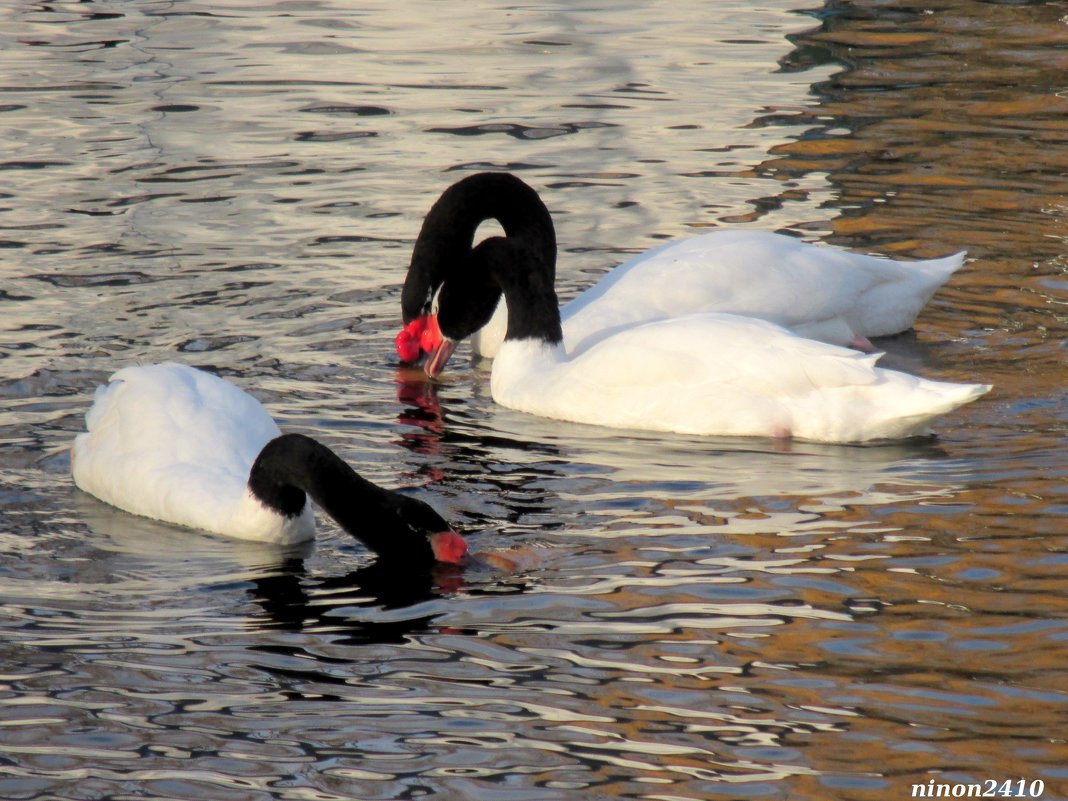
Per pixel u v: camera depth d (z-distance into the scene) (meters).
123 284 16.50
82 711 8.84
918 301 15.62
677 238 17.86
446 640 9.62
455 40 26.64
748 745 8.41
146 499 11.68
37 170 20.02
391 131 21.94
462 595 10.24
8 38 26.27
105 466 11.95
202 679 9.19
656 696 8.90
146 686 9.10
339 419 13.70
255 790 8.09
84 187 19.47
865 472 12.27
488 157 20.83
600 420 13.75
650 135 21.66
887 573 10.34
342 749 8.44
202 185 19.66
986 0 28.69
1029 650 9.27
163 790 8.11
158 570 10.74
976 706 8.70
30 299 15.98
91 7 28.55
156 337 15.19
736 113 22.48
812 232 17.89
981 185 19.33
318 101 23.28
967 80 23.66
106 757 8.40
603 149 21.11
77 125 21.89
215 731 8.63
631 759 8.31
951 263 15.89
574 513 11.57
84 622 9.91
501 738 8.52
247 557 10.98
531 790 8.05
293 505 11.16
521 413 14.12
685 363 13.52
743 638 9.52
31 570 10.71
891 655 9.27
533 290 14.55
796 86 23.69
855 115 22.23
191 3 29.08
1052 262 17.05
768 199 19.06
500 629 9.74
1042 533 10.91
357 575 10.62
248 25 27.50
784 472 12.34
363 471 12.48
